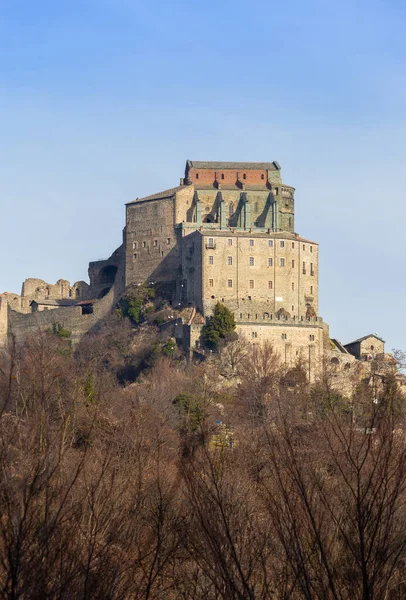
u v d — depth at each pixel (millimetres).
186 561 78188
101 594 65938
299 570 65625
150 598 71688
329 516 72375
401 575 70125
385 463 66500
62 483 70062
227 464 85062
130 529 72312
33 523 65875
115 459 86562
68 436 79062
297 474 70500
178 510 78500
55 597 64312
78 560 66250
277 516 67375
